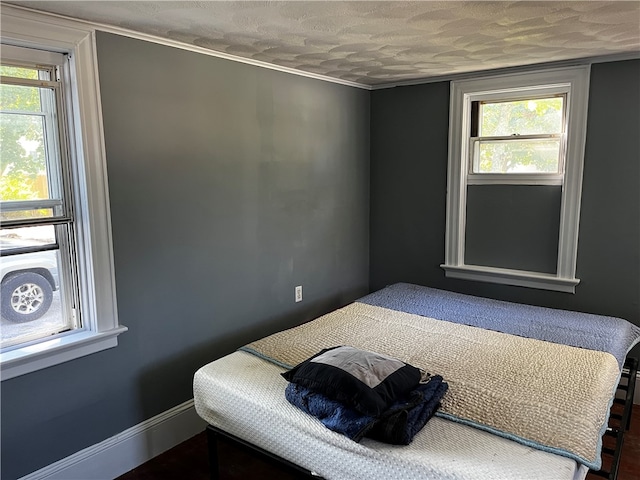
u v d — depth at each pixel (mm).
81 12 1871
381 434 1574
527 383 1936
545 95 3109
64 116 2035
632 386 2576
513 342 2383
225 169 2676
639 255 2844
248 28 2105
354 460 1587
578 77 2865
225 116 2641
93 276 2129
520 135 3225
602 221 2928
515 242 3326
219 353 2764
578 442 1540
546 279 3139
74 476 2139
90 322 2178
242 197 2799
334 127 3434
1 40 1812
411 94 3535
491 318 2750
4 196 1919
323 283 3508
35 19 1838
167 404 2508
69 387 2094
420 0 1745
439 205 3537
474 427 1642
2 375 1872
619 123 2797
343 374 1704
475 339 2428
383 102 3686
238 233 2801
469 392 1862
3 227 1896
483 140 3367
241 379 2012
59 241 2102
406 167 3652
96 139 2074
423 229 3643
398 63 2887
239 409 1914
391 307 2971
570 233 3031
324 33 2195
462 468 1428
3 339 1964
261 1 1743
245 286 2889
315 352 2254
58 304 2123
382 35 2238
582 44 2453
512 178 3273
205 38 2273
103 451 2240
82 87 2010
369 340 2412
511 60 2832
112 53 2102
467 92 3270
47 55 1957
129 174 2221
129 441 2342
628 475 2258
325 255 3492
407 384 1746
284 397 1862
